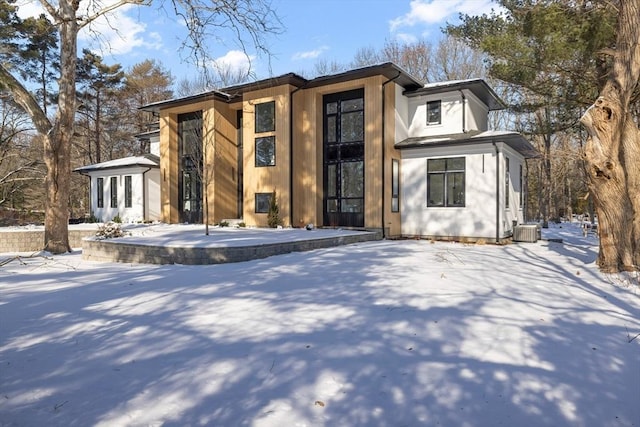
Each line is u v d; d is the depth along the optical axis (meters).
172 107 20.89
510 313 5.01
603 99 7.62
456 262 9.26
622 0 7.74
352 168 16.97
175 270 8.60
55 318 5.00
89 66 30.06
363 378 3.27
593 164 7.70
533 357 3.68
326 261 9.37
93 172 25.30
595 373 3.36
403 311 5.14
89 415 2.72
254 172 18.23
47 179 12.58
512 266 8.72
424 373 3.35
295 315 5.02
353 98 17.03
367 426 2.58
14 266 9.88
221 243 10.27
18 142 21.62
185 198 21.38
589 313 5.05
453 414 2.73
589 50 10.55
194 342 4.12
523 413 2.74
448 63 31.61
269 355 3.75
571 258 10.03
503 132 15.11
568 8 10.70
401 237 16.45
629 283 6.80
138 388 3.12
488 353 3.77
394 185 16.47
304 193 17.69
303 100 17.77
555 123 15.53
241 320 4.84
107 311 5.29
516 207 17.14
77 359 3.71
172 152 21.42
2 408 2.82
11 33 18.66
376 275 7.57
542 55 11.57
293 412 2.75
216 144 19.41
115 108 34.56
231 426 2.58
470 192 15.19
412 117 17.70
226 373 3.38
